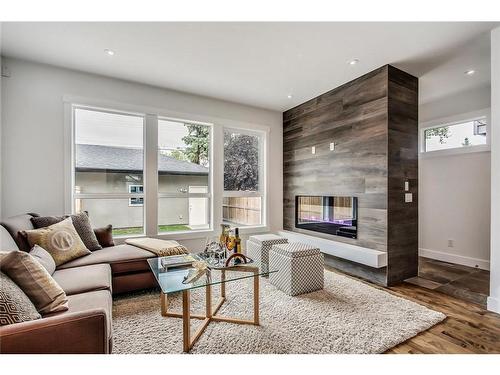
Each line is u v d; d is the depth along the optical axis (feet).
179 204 12.84
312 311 7.11
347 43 8.17
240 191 14.58
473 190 11.93
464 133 12.37
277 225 15.48
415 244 10.34
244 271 6.63
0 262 4.01
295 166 14.60
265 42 8.15
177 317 6.79
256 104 14.28
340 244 10.94
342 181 11.50
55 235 7.41
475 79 10.78
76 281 5.89
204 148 13.52
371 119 10.16
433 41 8.00
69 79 10.12
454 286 9.37
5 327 3.27
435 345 5.67
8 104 9.16
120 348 5.39
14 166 9.26
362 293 8.41
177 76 10.75
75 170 10.66
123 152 11.52
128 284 7.95
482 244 11.59
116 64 9.71
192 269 6.74
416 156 10.37
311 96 13.03
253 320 6.50
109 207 11.24
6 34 7.75
